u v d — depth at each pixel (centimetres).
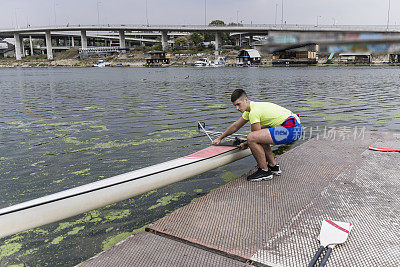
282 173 395
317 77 3391
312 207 300
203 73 4931
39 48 16350
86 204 309
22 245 303
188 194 404
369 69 5703
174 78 3591
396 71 4784
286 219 278
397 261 213
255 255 226
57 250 294
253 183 364
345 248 229
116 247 238
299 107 1171
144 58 11650
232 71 5638
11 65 13375
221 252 233
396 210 290
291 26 9294
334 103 1271
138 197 398
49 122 916
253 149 361
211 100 1448
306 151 486
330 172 394
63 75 4725
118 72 5931
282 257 223
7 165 532
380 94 1608
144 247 238
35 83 2852
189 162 393
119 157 570
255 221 276
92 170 505
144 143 662
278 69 6344
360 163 424
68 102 1405
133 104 1318
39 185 448
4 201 398
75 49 14562
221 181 443
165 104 1312
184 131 778
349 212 288
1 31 14162
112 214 358
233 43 14450
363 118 915
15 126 860
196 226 270
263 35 13775
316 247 234
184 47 12419
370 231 253
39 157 574
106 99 1520
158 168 370
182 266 215
